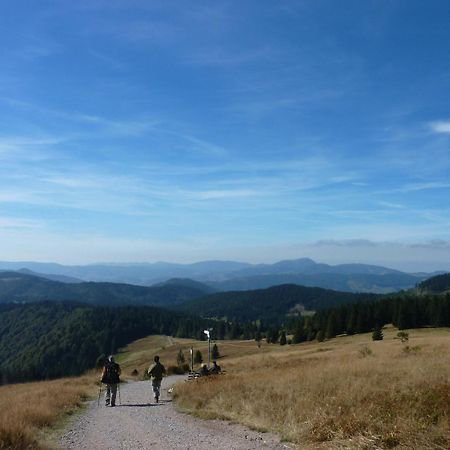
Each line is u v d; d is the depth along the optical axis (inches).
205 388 805.9
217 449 391.2
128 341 7485.2
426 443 314.8
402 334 2194.9
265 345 5246.1
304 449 367.6
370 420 375.6
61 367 6456.7
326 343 4018.2
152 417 633.0
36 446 416.2
